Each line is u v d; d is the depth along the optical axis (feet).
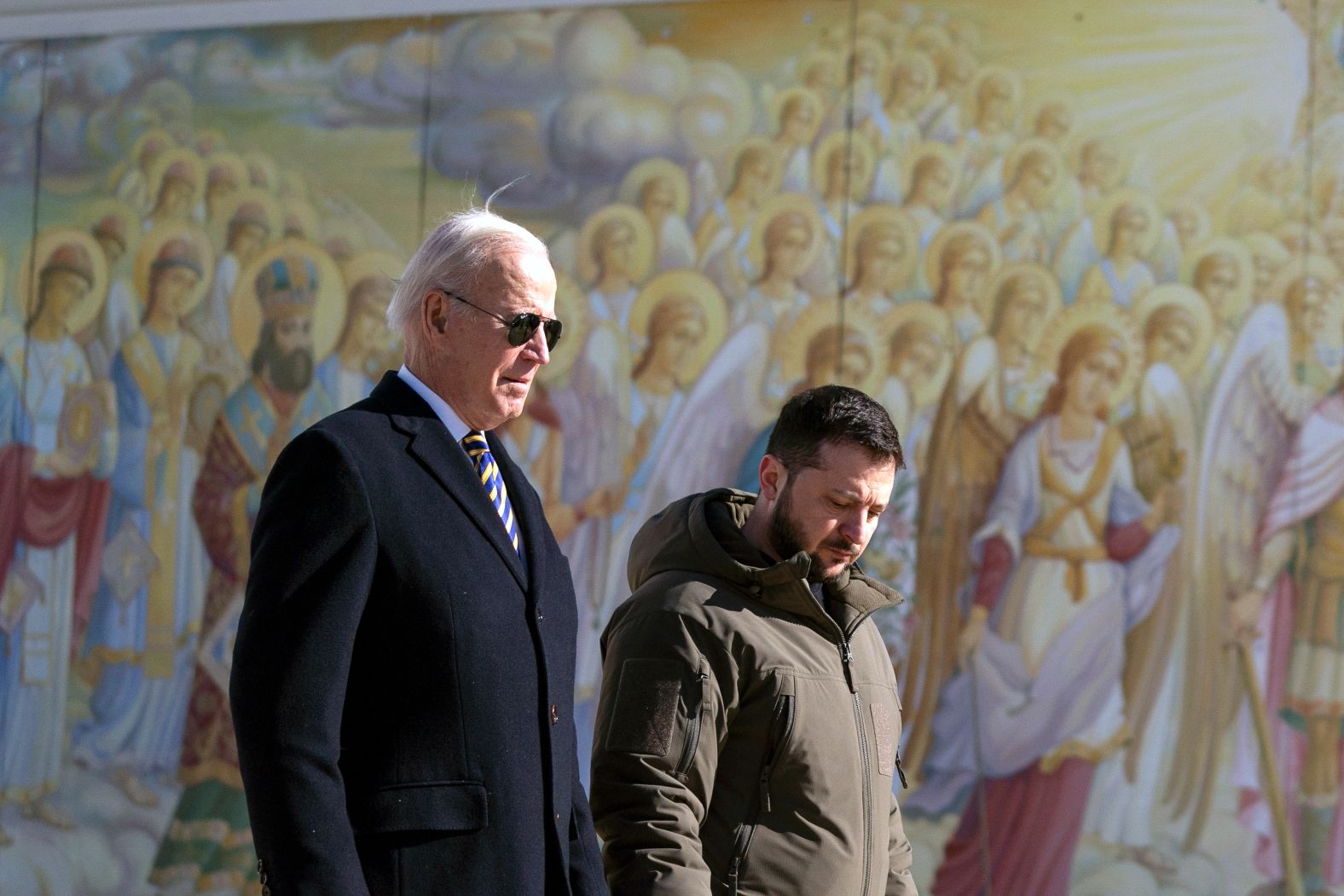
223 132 24.90
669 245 23.09
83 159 25.40
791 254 22.66
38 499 25.08
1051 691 20.94
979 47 22.08
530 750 6.90
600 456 23.13
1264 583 20.48
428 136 24.06
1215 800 20.22
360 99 24.38
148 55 25.23
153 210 25.11
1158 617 20.76
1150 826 20.36
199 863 23.86
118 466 24.94
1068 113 21.74
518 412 7.43
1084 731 20.76
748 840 7.94
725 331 22.84
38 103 25.59
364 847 6.39
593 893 7.26
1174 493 20.93
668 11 23.21
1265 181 21.02
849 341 22.35
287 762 6.00
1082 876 20.51
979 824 20.89
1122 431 21.21
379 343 24.17
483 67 23.91
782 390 22.59
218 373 24.75
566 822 7.15
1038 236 21.76
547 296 7.34
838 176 22.56
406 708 6.57
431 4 24.03
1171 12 21.45
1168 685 20.59
